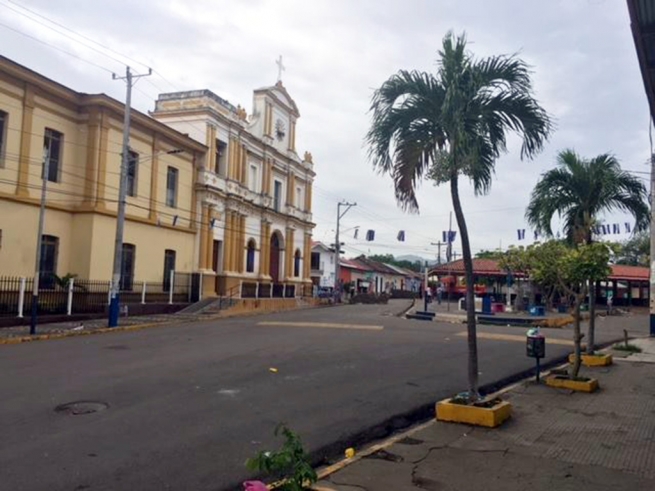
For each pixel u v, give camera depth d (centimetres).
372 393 1024
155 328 2278
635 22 591
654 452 663
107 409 876
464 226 847
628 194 1429
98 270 2630
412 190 911
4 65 2247
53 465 621
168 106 3519
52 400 929
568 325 2967
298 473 452
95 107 2633
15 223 2333
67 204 2589
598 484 556
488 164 881
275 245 4428
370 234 4666
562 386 1066
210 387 1054
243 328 2264
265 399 966
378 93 888
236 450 686
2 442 702
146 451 674
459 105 830
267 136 4125
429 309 3800
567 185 1436
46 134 2500
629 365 1381
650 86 712
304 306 4119
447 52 855
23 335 1836
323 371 1243
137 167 2916
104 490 554
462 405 802
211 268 3503
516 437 728
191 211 3394
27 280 2298
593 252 1091
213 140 3497
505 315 3203
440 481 565
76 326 2147
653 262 2288
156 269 3083
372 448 684
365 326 2408
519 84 855
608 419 826
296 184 4681
